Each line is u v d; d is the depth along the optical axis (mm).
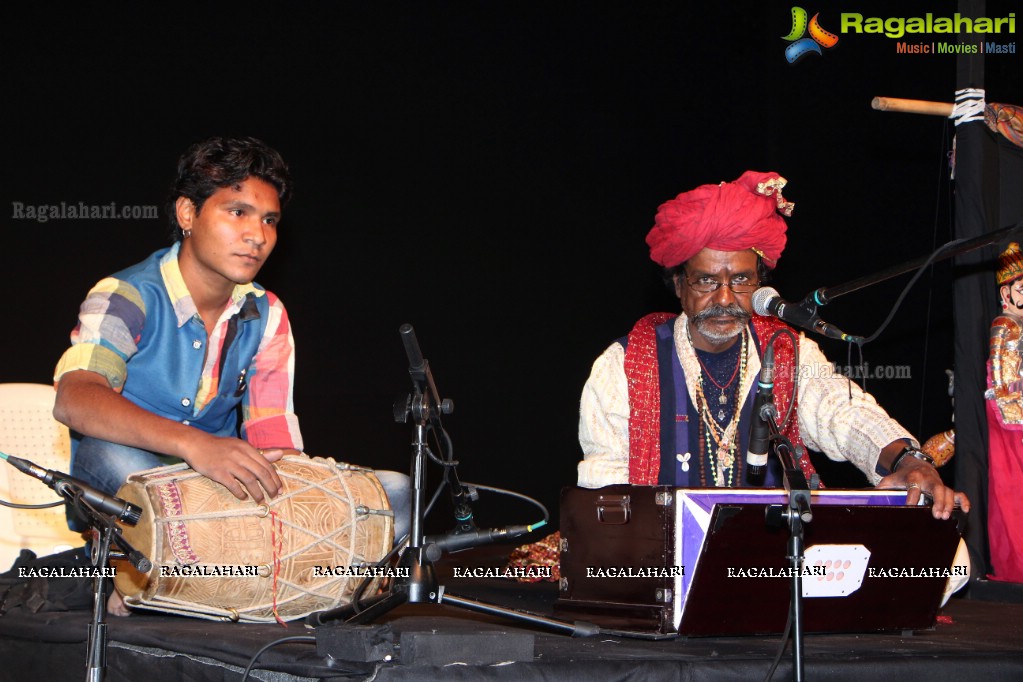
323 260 6047
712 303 3004
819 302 2383
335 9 6031
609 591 2523
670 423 3057
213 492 2586
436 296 6344
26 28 5348
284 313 3219
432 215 6332
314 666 2014
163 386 2951
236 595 2615
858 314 6461
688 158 7023
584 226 6766
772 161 6781
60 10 5402
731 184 3059
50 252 5379
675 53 6973
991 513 3895
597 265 6805
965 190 3967
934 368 6215
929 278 6219
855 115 6488
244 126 5801
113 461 2781
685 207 2980
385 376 6207
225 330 3049
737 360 3129
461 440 6434
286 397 3219
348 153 6090
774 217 3021
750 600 2359
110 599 2787
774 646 2299
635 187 6898
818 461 6289
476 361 6469
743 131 7082
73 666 2633
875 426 2891
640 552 2445
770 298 2475
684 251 2990
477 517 6445
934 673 2203
